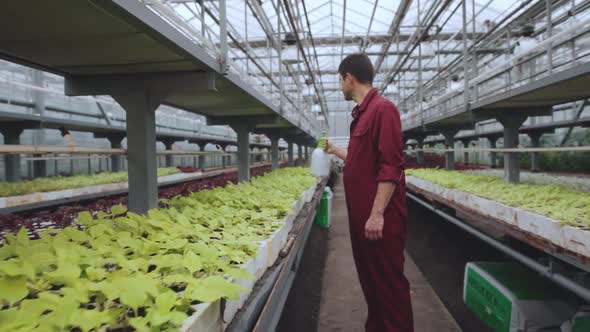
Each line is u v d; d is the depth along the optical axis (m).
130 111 3.07
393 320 2.41
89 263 1.33
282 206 2.94
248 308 1.61
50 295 1.01
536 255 4.10
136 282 1.04
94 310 0.97
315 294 4.56
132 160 3.05
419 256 6.05
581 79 3.58
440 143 20.45
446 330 3.67
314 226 7.94
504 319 3.16
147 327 0.95
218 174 11.22
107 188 6.17
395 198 2.37
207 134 15.52
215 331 1.27
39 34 2.12
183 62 2.76
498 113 6.00
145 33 2.06
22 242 1.60
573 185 5.25
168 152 4.11
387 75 15.80
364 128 2.43
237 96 4.46
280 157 28.11
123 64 2.79
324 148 3.56
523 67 6.49
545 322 2.92
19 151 1.86
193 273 1.42
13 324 0.84
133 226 1.96
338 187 17.22
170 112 12.62
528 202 3.68
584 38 6.26
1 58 2.57
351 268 5.63
